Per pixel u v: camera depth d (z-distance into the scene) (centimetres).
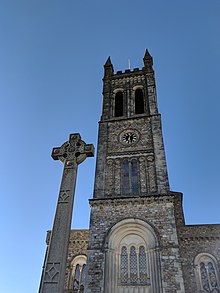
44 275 1032
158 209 2658
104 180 3078
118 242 2562
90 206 2816
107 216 2711
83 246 3142
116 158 3284
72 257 3072
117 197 2812
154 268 2305
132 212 2689
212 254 2770
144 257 2459
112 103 4081
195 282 2598
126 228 2614
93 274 2342
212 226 2950
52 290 988
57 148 1448
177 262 2273
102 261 2412
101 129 3650
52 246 1106
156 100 3872
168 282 2181
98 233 2606
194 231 2941
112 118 3794
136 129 3528
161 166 3041
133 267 2420
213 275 2658
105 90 4278
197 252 2798
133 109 3859
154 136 3369
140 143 3362
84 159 1391
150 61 4531
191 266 2709
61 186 1287
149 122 3578
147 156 3209
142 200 2742
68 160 1373
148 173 3058
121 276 2373
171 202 2680
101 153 3353
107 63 4756
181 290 2120
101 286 2258
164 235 2467
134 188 2983
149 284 2264
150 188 2920
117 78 4425
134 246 2541
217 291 2556
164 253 2350
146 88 4097
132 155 3272
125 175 3130
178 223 3294
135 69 4459
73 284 2897
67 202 1223
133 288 2272
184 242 2883
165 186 2850
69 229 1155
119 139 3478
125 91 4159
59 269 1038
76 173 1341
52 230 1152
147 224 2572
